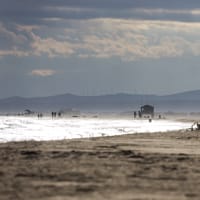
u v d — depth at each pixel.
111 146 108.31
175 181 62.38
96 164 74.25
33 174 63.91
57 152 88.94
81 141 123.31
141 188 57.25
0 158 78.88
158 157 85.31
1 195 52.12
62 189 55.50
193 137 144.88
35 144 107.75
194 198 52.81
